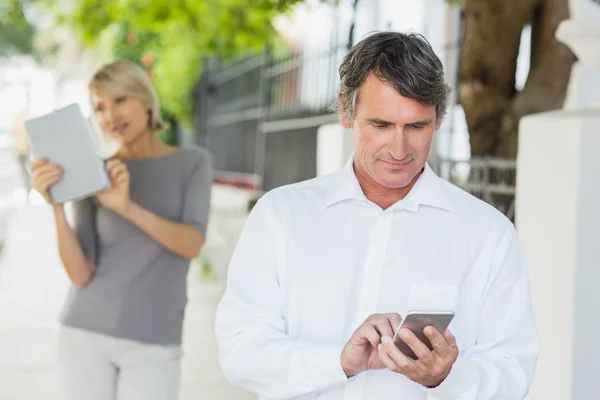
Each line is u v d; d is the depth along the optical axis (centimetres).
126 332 407
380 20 1192
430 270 279
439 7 1224
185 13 1055
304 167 1135
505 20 710
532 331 278
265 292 287
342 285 281
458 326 278
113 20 1069
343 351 261
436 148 671
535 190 477
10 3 1034
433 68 257
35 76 4716
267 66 1362
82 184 399
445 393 262
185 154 436
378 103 258
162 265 415
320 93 1074
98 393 410
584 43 498
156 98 433
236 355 280
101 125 428
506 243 280
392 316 255
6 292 1122
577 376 442
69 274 408
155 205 427
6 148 3362
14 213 2102
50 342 859
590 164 441
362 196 281
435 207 280
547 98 706
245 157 1753
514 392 269
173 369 417
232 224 1490
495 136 724
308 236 284
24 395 686
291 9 856
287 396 272
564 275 448
